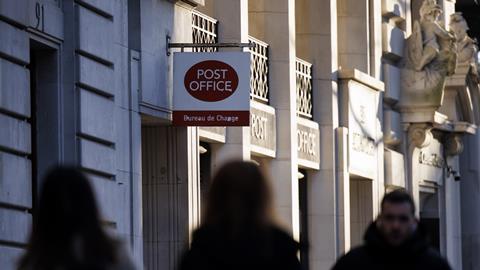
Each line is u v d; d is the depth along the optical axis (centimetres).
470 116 4028
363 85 3278
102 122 1927
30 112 1784
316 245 3100
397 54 3550
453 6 4028
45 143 1841
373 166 3366
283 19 2836
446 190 3944
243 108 2125
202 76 2131
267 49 2823
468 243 4209
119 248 823
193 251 890
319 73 3102
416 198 3659
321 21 3103
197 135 2309
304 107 3025
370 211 3378
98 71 1916
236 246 886
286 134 2833
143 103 2073
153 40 2122
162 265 2270
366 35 3331
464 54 3866
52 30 1806
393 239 1077
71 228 823
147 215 2270
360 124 3259
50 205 826
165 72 2161
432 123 3616
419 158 3700
